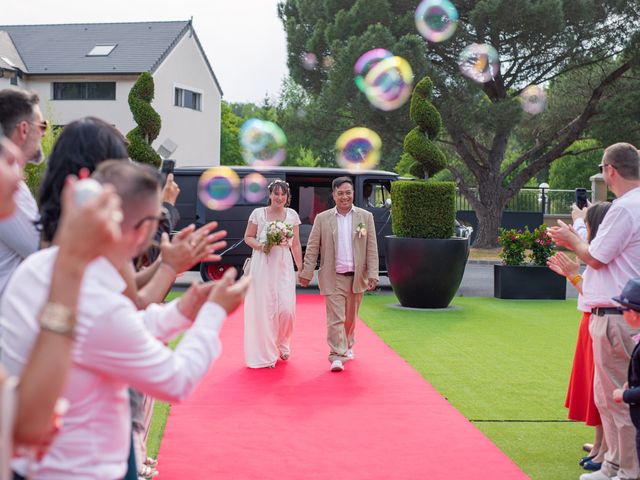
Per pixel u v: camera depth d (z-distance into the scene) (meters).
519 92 24.91
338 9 24.64
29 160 3.18
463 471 4.54
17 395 1.64
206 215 14.97
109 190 1.65
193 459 4.67
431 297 11.97
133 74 29.98
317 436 5.18
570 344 9.02
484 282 16.84
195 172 14.98
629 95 22.92
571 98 26.64
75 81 30.42
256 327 7.36
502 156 26.38
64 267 1.66
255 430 5.30
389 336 9.43
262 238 7.39
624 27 23.02
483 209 26.41
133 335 1.90
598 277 4.32
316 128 25.14
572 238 4.33
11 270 2.80
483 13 22.09
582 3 22.44
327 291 7.40
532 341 9.20
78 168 2.47
